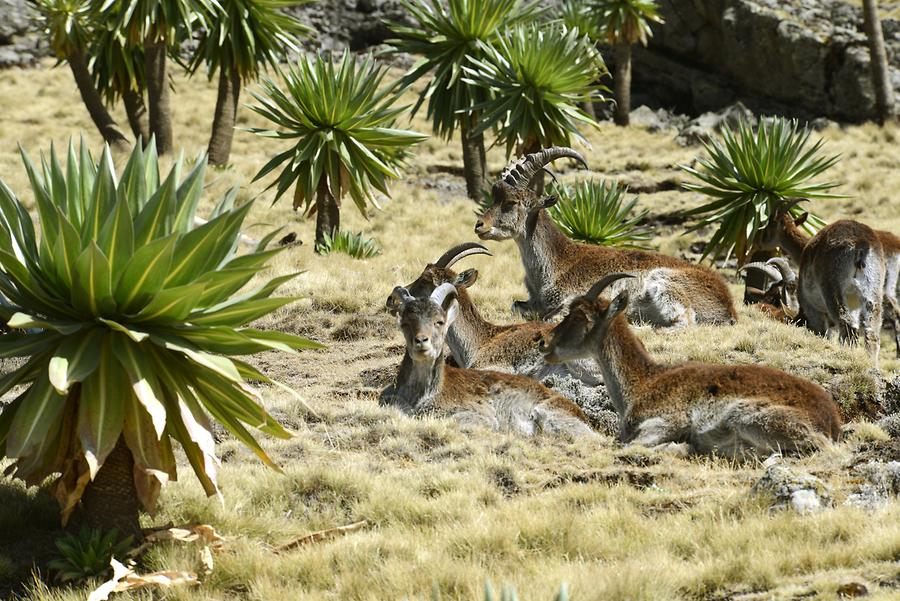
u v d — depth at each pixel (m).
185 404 10.08
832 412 13.62
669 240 38.19
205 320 10.41
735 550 9.83
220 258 10.82
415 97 60.25
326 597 9.41
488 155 51.12
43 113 54.50
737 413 13.32
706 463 13.20
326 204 32.78
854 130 53.44
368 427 14.41
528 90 32.22
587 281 20.78
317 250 32.25
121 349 9.95
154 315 10.04
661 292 20.59
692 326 20.58
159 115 42.81
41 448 9.76
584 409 16.31
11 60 62.78
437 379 15.07
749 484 12.20
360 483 12.02
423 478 12.45
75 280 9.81
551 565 9.78
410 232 37.56
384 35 67.56
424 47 36.12
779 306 24.95
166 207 10.44
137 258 9.76
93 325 10.20
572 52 32.09
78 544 9.95
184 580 9.66
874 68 54.28
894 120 54.22
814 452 12.98
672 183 45.34
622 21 53.72
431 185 46.00
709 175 27.66
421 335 14.27
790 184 26.83
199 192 11.07
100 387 9.85
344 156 31.12
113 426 9.75
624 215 30.12
